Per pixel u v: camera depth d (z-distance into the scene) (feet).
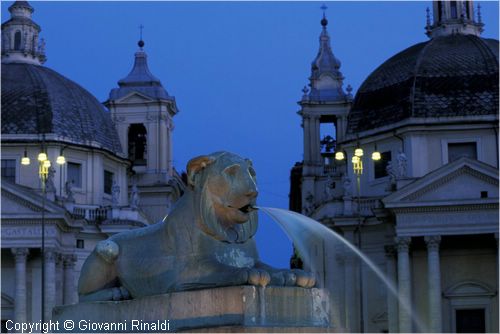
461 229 251.39
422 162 265.75
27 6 297.53
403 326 253.44
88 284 57.47
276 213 75.36
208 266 54.49
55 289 259.19
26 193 254.88
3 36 295.48
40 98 278.67
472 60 272.92
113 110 331.98
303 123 320.09
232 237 56.18
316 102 319.27
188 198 55.98
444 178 251.39
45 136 273.13
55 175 273.75
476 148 264.93
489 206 250.37
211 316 52.06
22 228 255.09
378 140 273.75
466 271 257.96
